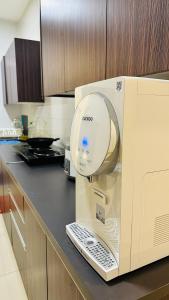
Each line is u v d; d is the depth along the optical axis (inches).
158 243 25.4
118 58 35.2
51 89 63.9
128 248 23.3
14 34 145.9
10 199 74.5
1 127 149.7
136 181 22.5
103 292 22.0
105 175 24.0
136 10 30.9
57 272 33.3
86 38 43.6
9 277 69.8
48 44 62.6
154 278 23.7
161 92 22.2
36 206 41.3
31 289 52.4
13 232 73.4
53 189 49.8
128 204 22.4
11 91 109.8
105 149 21.6
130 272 24.1
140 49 30.7
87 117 24.6
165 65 27.1
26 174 60.7
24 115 147.6
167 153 23.9
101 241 26.1
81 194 29.6
